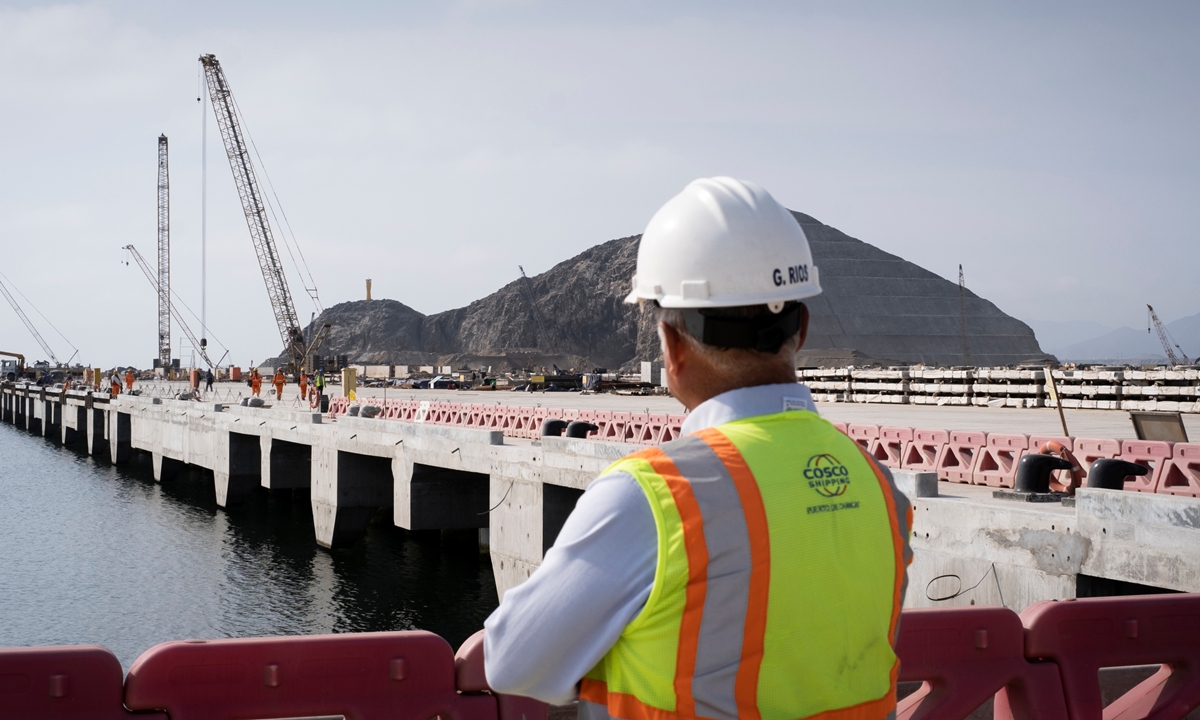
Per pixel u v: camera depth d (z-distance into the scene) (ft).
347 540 105.09
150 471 198.59
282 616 83.15
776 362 7.27
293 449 129.08
